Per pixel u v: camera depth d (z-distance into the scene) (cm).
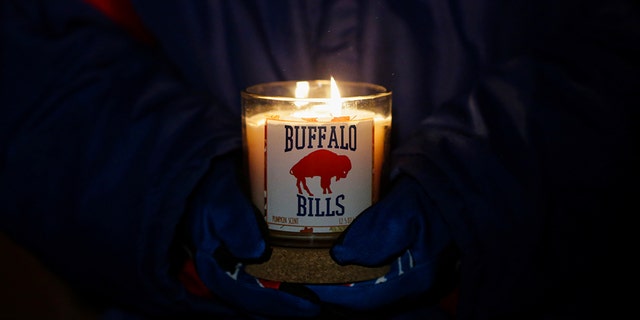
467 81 75
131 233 64
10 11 71
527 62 67
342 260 59
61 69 69
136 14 80
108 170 65
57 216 66
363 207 60
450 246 63
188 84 78
